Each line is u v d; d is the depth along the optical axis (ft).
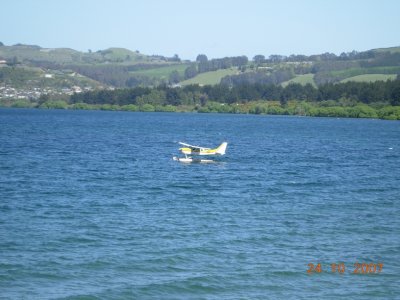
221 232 157.99
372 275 127.65
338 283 122.83
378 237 156.66
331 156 386.52
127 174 269.23
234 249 142.72
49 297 110.73
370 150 445.37
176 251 139.54
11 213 175.42
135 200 202.08
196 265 130.62
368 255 140.87
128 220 169.37
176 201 201.77
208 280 122.01
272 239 152.25
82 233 153.48
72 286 116.47
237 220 172.55
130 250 139.54
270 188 234.99
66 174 264.11
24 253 135.03
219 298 113.60
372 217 180.86
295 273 127.65
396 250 145.28
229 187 235.61
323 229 163.84
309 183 251.60
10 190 215.51
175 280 121.29
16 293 112.27
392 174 290.56
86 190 220.84
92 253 136.67
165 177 261.44
